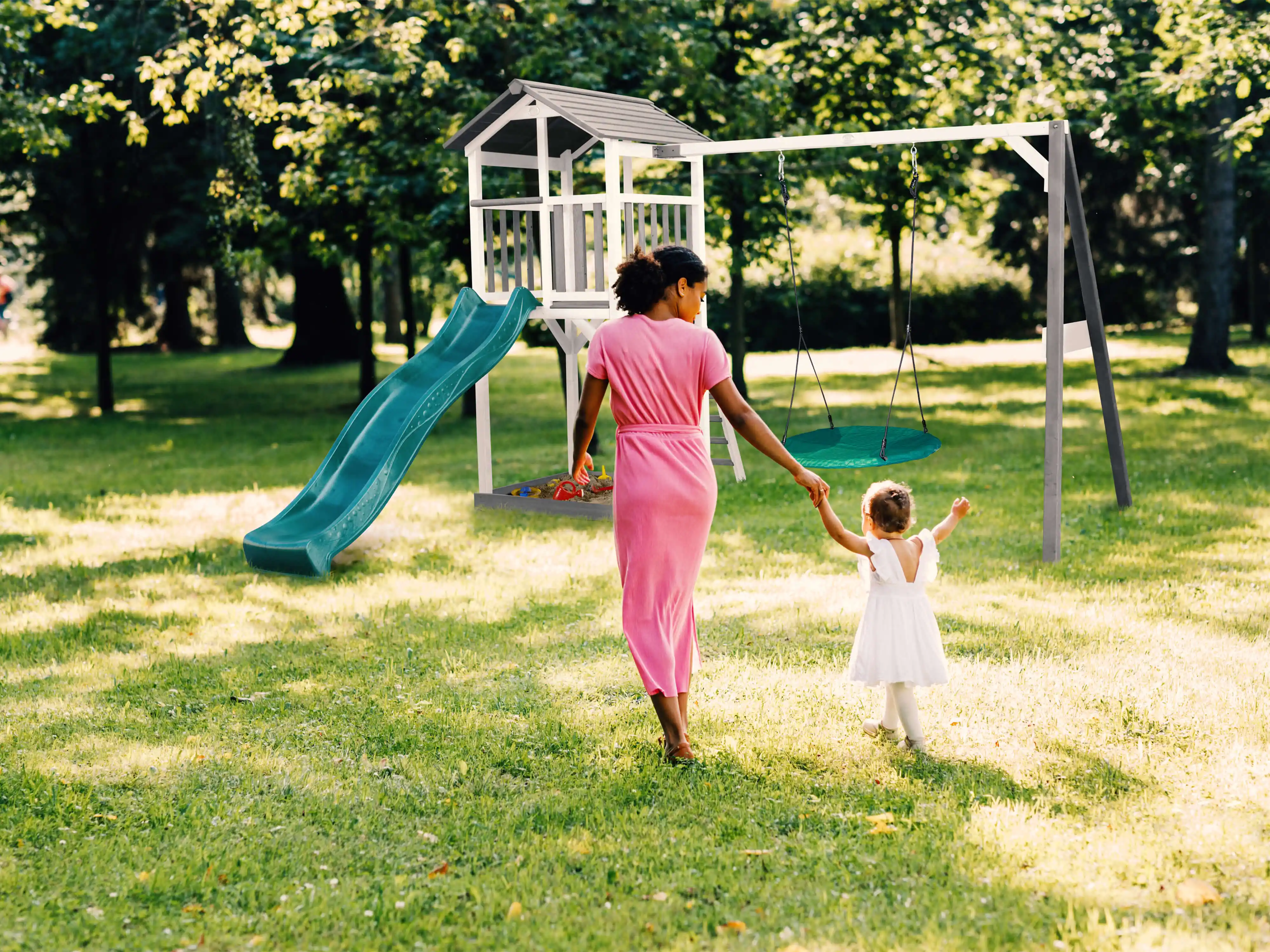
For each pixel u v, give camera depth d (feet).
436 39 50.83
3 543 30.78
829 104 58.44
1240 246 101.24
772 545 28.25
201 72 44.80
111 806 14.05
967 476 36.91
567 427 38.52
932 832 12.75
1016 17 58.49
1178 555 25.57
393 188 49.73
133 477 42.86
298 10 47.70
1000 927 10.63
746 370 86.02
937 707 16.63
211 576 26.66
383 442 29.66
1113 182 86.63
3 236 92.07
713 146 30.73
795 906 11.26
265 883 12.07
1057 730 15.67
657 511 14.90
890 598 15.11
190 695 18.34
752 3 56.18
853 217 122.52
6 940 10.89
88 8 55.31
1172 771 14.17
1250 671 17.74
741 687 17.89
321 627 22.25
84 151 64.75
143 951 10.78
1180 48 52.54
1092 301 28.99
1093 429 47.03
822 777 14.47
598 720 16.71
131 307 104.22
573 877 12.01
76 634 21.89
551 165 37.09
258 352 120.57
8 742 16.21
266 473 43.16
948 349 99.25
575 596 23.99
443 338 33.01
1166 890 11.24
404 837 13.11
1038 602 22.21
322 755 15.65
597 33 49.24
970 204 83.05
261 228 59.77
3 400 77.15
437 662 19.80
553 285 35.29
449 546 29.30
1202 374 65.51
